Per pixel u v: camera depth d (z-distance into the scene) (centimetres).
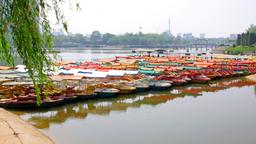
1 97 6072
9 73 8700
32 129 4275
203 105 6644
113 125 5025
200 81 9744
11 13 1897
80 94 6675
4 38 1884
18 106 5762
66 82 7731
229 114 5838
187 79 9569
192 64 14062
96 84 7744
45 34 2058
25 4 1934
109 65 13138
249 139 4403
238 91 8562
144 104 6675
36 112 5781
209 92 8344
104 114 5753
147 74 10712
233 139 4400
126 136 4475
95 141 4253
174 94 7938
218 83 10125
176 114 5797
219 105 6656
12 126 3981
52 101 5944
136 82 8506
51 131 4662
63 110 5972
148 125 5041
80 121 5253
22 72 8812
